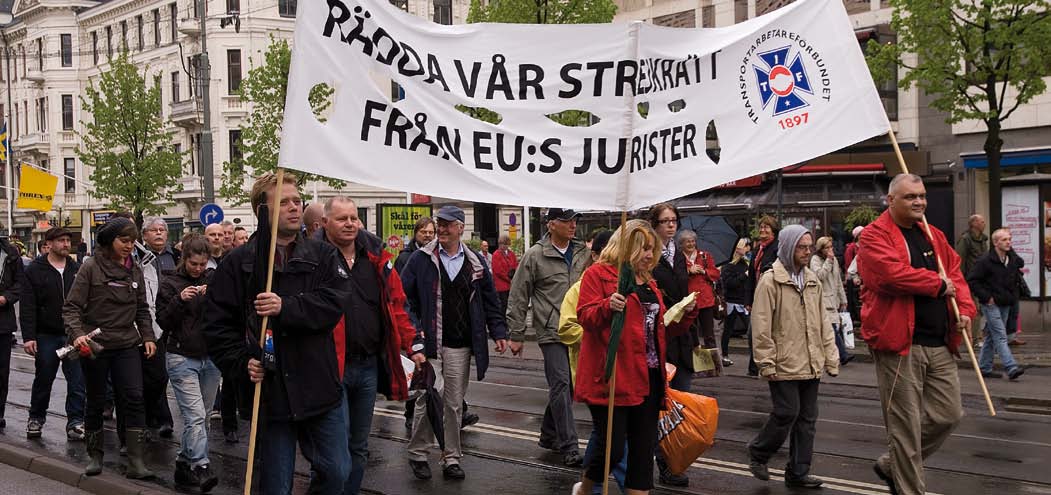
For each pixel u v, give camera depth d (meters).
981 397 12.38
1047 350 16.66
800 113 6.68
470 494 7.73
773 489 7.70
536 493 7.73
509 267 22.62
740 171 6.48
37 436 10.74
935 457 8.84
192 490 8.13
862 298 6.71
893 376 6.47
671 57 6.34
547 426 9.39
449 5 46.44
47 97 61.66
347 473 5.50
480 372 8.32
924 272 6.30
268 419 5.26
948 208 27.69
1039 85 18.38
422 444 8.32
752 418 11.00
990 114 18.55
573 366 7.62
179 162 41.53
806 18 6.71
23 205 33.72
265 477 5.32
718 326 22.25
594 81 6.13
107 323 8.34
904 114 28.39
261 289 5.17
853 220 24.20
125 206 40.97
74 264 10.91
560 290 8.74
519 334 8.82
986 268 13.87
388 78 5.88
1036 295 24.88
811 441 7.69
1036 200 24.86
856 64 6.78
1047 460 8.70
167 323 8.12
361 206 46.16
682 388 8.14
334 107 5.75
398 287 6.93
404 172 5.91
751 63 6.58
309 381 5.27
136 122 40.19
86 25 60.12
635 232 6.19
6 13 72.94
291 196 5.41
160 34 53.31
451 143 6.00
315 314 5.20
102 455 8.55
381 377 6.60
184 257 8.29
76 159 61.34
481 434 10.22
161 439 10.44
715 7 32.78
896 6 19.02
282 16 48.62
